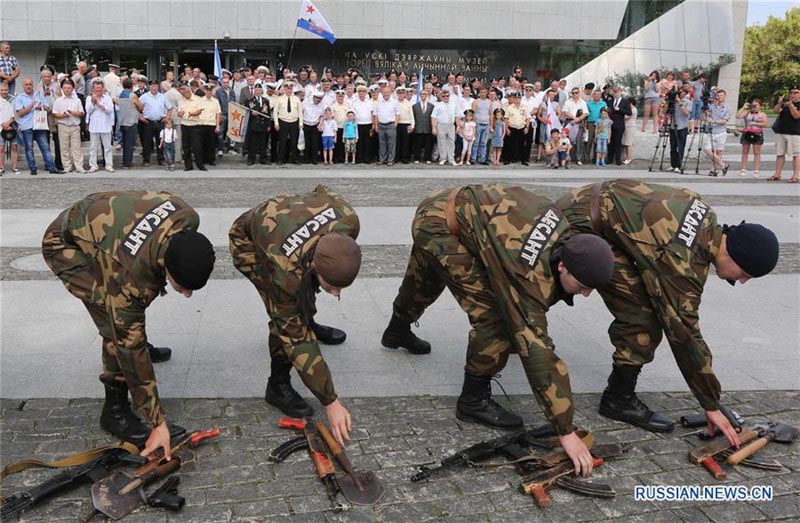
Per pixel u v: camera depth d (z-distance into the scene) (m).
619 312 3.58
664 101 17.56
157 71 24.53
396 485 3.08
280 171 13.27
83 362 4.30
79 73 15.15
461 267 3.45
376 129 14.62
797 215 9.42
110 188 10.66
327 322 5.16
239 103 14.78
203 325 5.02
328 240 2.83
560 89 15.82
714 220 3.29
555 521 2.85
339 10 23.77
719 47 26.91
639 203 3.33
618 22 25.39
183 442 3.27
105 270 2.88
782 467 3.30
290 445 3.31
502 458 3.28
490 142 15.47
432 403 3.89
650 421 3.64
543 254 3.04
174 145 13.62
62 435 3.43
